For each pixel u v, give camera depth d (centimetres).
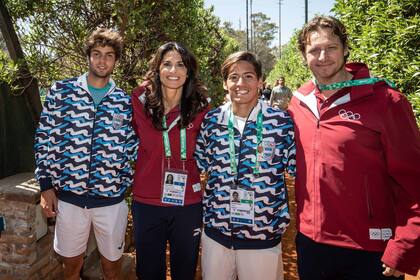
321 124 190
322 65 188
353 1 348
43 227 295
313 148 192
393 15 302
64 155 242
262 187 212
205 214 231
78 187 244
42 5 380
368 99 179
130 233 426
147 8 404
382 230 179
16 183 290
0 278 277
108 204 252
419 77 277
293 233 470
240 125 219
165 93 242
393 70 294
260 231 213
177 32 504
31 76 353
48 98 245
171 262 255
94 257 350
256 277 220
